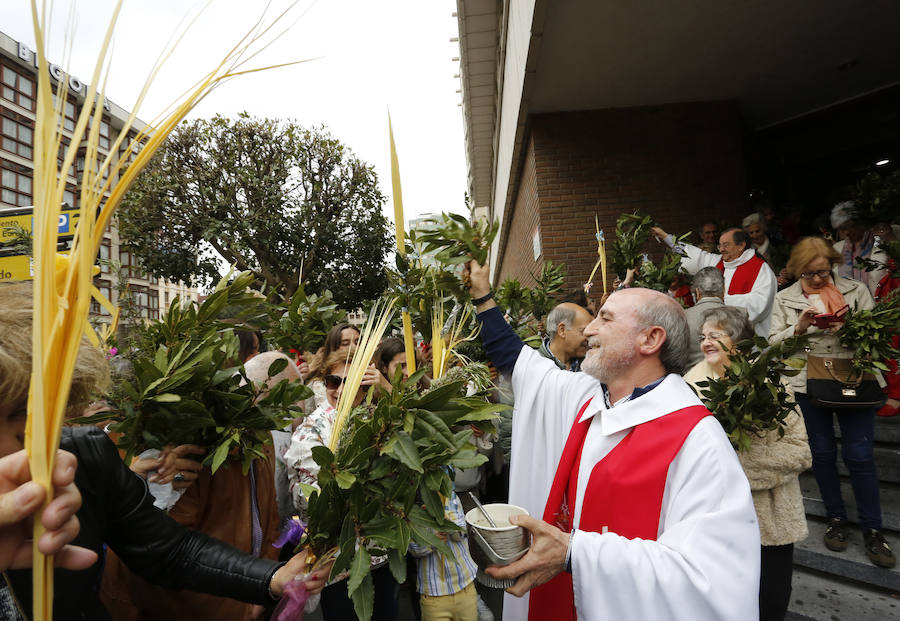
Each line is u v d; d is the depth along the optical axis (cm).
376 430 107
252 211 1112
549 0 427
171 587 110
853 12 472
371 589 99
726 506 116
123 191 61
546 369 179
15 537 61
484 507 140
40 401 56
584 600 115
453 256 150
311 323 267
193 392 125
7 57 2062
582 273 636
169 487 140
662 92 616
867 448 272
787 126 730
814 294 300
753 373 184
